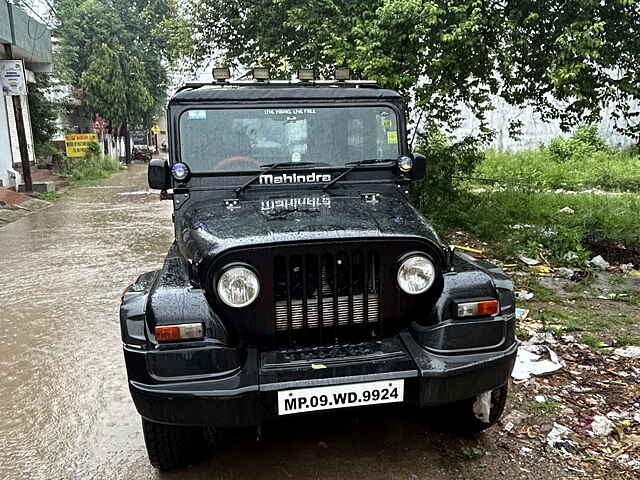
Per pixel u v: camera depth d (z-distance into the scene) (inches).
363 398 99.3
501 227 324.2
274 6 359.9
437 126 364.2
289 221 114.6
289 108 143.5
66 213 498.9
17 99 596.1
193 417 97.2
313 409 98.2
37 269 294.8
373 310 108.6
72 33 1176.8
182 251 127.6
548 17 303.4
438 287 108.7
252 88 145.5
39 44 717.3
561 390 144.4
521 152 790.5
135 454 125.2
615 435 124.0
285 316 105.7
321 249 104.0
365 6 314.0
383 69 295.3
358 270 107.1
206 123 141.4
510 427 128.1
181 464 117.2
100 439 131.3
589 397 140.6
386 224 113.0
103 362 174.1
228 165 141.0
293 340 107.0
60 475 117.9
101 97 1182.3
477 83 339.3
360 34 301.6
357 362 102.2
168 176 143.3
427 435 128.1
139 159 1465.3
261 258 102.0
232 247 100.7
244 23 386.3
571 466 114.3
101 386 157.8
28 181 614.5
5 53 624.4
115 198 609.9
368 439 127.2
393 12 282.4
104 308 227.5
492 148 800.9
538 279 248.1
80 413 143.2
